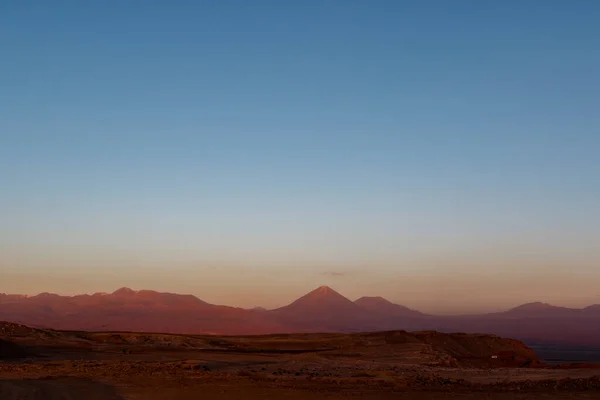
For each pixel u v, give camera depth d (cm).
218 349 11612
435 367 7550
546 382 4606
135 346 11394
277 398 3725
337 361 8362
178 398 3662
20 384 4216
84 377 4994
